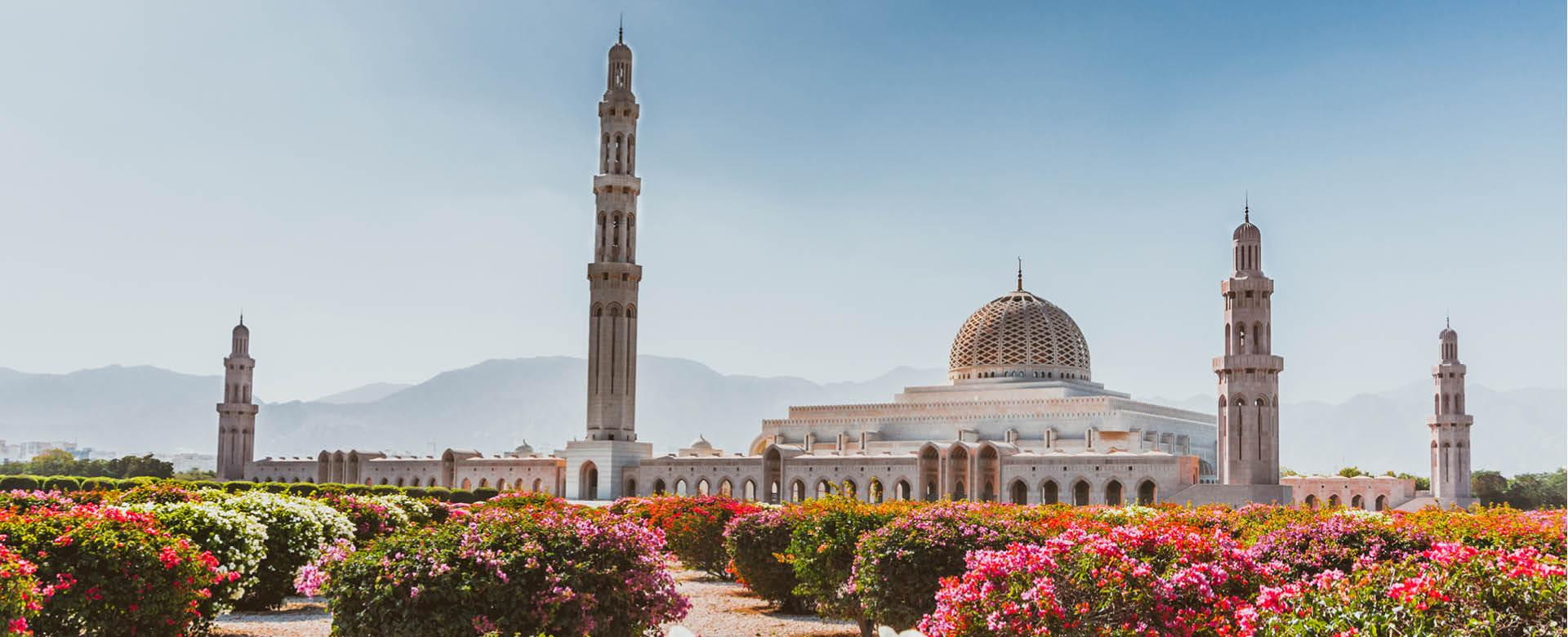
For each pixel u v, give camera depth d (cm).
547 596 2888
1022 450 15238
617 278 15225
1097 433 14962
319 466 18200
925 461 14100
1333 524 3638
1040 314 17175
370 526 4916
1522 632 2103
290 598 4719
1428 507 5141
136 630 3134
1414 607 2084
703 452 17975
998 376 16950
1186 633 2588
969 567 2909
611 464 14938
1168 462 12812
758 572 4675
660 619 3198
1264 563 3347
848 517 4075
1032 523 3875
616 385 15200
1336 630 2095
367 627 2858
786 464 14900
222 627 4078
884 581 3503
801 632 4294
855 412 16988
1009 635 2600
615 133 15462
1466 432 16800
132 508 3734
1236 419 13038
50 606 2995
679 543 5838
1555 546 3647
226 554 3766
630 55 15712
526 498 6328
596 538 3050
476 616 2845
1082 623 2594
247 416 18688
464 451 17638
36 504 4453
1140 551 2927
